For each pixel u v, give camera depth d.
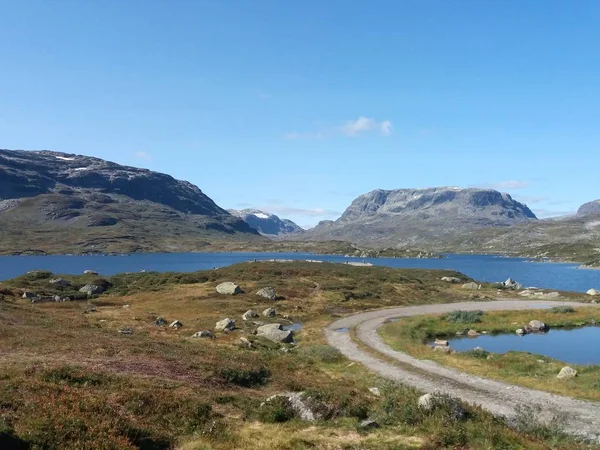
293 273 108.88
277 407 19.84
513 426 21.34
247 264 119.94
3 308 47.12
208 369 26.92
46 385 18.22
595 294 101.12
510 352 43.16
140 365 25.47
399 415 19.59
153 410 18.06
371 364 38.25
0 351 25.97
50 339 30.59
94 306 70.06
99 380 21.00
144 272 113.06
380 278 108.56
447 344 52.38
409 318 66.12
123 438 14.51
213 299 79.31
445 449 16.19
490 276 193.00
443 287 107.50
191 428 17.22
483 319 67.38
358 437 17.12
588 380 32.53
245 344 43.41
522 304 84.88
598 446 19.98
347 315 70.06
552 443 19.67
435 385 31.56
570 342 54.66
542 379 33.56
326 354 41.25
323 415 19.70
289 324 64.50
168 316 64.75
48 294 78.88
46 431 13.70
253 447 15.69
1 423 13.55
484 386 31.34
